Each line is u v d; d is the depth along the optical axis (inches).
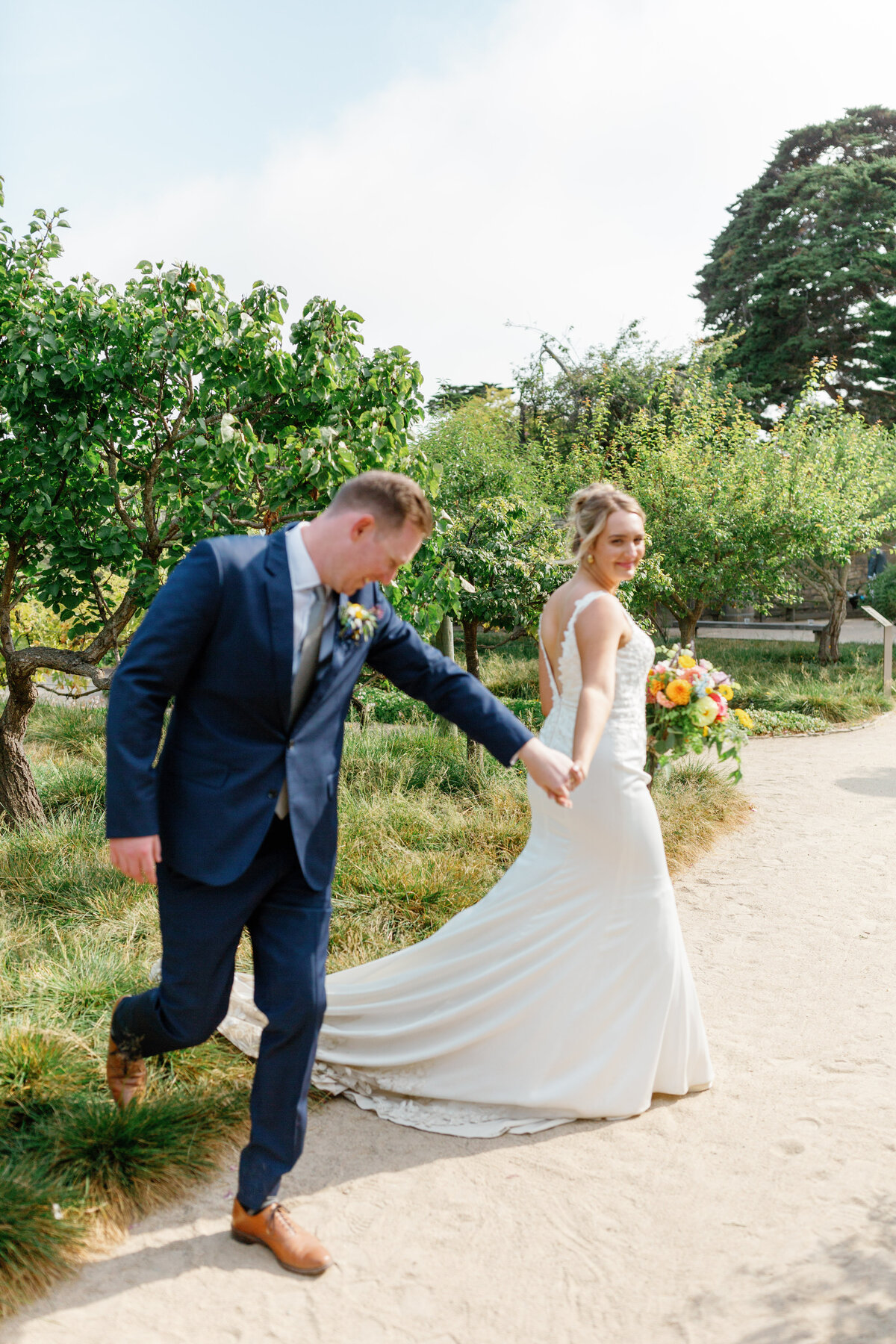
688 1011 121.6
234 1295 87.1
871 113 1298.0
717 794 272.5
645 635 121.5
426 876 187.3
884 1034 139.6
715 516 477.7
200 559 87.0
